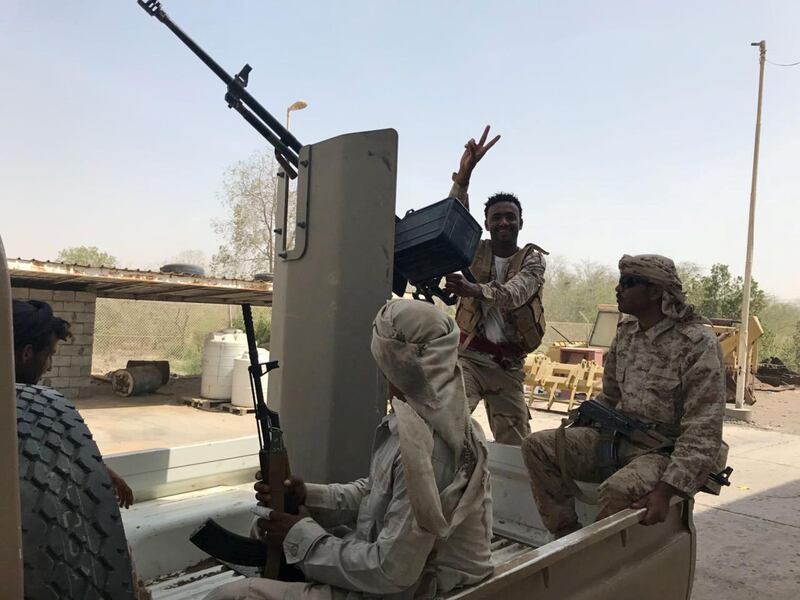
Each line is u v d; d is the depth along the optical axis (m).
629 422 2.92
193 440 8.24
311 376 2.35
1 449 0.88
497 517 3.43
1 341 0.88
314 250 2.36
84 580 1.19
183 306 21.33
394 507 1.48
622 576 2.18
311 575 1.56
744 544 4.66
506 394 3.82
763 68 11.34
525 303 3.64
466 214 2.51
